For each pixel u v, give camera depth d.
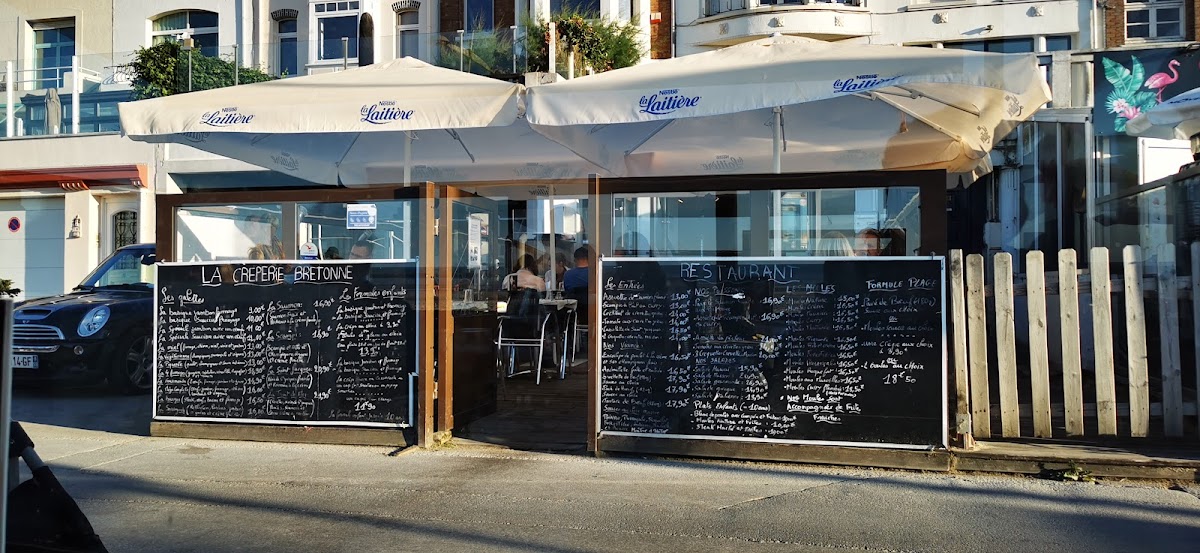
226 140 8.95
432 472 6.00
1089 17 14.14
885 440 5.82
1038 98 6.34
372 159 9.80
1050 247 10.98
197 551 4.52
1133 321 5.91
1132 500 5.14
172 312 7.02
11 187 10.91
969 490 5.38
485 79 7.30
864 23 14.92
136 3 16.14
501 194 9.23
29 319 8.55
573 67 11.90
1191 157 10.59
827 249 5.91
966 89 6.95
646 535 4.69
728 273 6.06
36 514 3.94
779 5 14.93
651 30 15.64
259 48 10.55
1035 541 4.51
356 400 6.73
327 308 6.76
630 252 6.23
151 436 7.07
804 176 5.91
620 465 6.12
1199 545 4.41
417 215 6.64
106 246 10.84
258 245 6.95
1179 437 5.91
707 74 6.46
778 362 5.98
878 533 4.66
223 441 6.94
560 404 8.26
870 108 8.00
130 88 10.71
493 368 7.92
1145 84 10.46
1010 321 6.00
